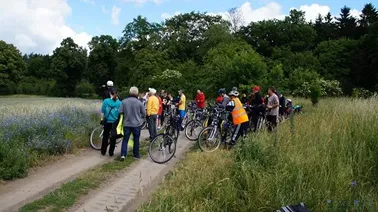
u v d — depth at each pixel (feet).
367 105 37.70
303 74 107.55
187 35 228.84
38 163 28.12
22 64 248.93
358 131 30.01
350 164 24.00
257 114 39.99
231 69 100.01
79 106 58.23
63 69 251.60
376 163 24.45
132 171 27.84
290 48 205.98
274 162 23.75
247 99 52.75
